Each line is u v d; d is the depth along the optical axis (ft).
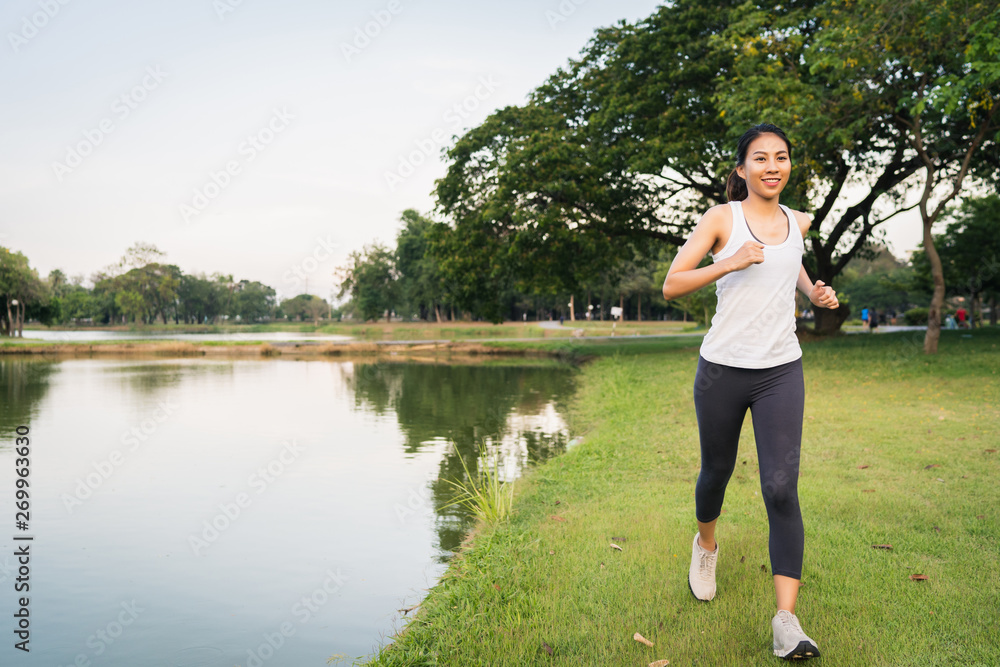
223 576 14.85
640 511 15.03
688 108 62.34
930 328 43.96
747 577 10.66
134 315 322.14
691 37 64.39
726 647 8.45
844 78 42.68
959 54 38.52
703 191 71.41
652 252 94.89
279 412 41.65
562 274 77.15
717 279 8.19
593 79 71.67
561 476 19.80
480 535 15.10
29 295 191.83
